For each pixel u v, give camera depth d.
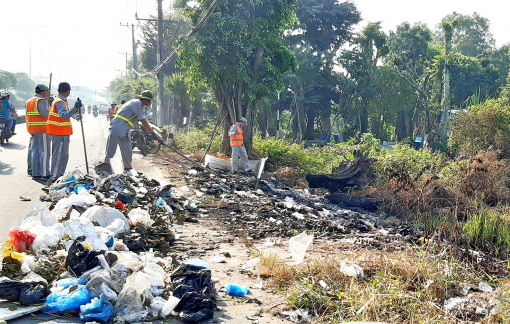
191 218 7.67
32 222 5.04
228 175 13.30
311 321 3.97
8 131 16.52
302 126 48.28
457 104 52.53
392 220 9.30
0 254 4.60
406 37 56.66
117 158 13.14
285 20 17.09
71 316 3.76
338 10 50.34
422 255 5.41
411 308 4.11
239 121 15.66
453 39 79.44
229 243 6.37
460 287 4.78
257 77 16.94
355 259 5.32
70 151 15.18
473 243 6.95
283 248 6.18
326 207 10.78
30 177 9.97
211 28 16.25
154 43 51.50
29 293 3.76
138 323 3.72
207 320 3.89
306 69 46.84
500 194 10.61
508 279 5.12
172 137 19.06
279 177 15.16
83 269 4.23
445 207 9.24
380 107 52.03
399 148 20.41
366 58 50.88
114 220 5.71
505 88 34.03
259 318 4.01
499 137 17.97
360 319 3.95
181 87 34.88
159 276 4.29
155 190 8.42
